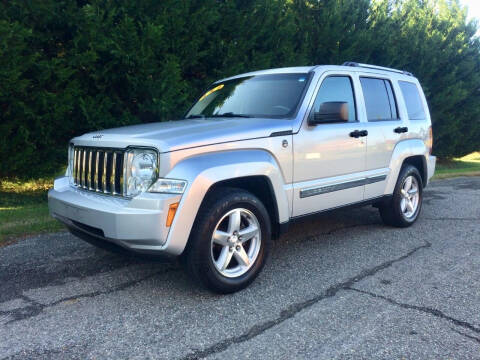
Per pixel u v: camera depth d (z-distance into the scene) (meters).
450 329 2.97
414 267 4.23
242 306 3.34
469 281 3.86
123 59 6.81
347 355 2.65
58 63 6.86
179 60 7.49
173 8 7.21
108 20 6.74
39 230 5.34
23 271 4.03
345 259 4.48
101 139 3.57
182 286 3.72
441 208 7.34
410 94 6.07
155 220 3.08
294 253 4.69
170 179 3.15
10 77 6.23
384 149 5.20
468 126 16.19
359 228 5.81
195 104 5.34
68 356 2.63
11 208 6.65
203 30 7.77
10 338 2.83
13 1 6.45
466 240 5.24
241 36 8.42
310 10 10.33
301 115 4.12
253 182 3.81
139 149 3.29
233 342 2.80
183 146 3.26
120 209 3.15
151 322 3.07
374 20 11.62
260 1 8.58
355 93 4.90
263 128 3.79
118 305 3.34
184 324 3.04
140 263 4.26
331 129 4.41
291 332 2.93
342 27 10.23
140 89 7.25
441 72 14.52
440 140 15.67
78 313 3.20
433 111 14.47
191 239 3.31
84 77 7.30
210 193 3.46
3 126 6.68
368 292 3.61
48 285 3.71
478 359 2.61
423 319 3.12
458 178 12.07
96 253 4.55
